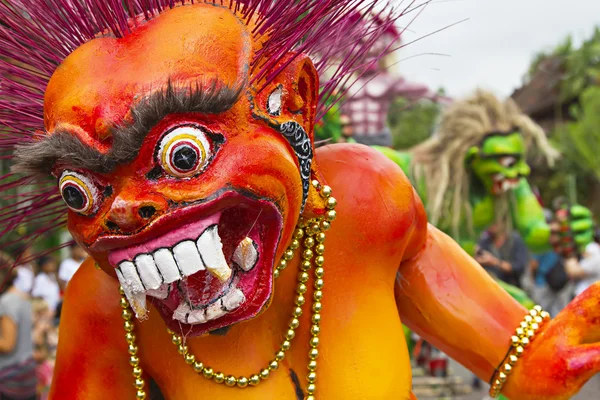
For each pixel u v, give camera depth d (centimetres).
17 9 136
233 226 122
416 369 553
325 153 148
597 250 599
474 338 153
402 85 353
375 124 349
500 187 380
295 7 128
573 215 468
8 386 367
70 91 116
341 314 141
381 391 140
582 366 146
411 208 147
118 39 121
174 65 115
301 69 129
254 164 116
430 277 154
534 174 1630
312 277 141
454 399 521
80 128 113
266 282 123
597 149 1627
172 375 139
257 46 124
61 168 117
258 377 137
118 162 112
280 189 120
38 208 143
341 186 143
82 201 116
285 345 139
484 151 378
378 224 142
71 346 143
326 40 145
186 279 122
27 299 379
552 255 643
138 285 115
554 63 1802
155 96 111
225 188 114
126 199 112
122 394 144
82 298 143
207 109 113
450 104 393
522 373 151
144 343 140
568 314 152
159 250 113
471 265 158
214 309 119
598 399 529
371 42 148
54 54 134
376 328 142
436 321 154
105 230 115
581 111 1719
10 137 136
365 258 143
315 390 141
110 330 141
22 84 136
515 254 495
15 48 135
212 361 136
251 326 138
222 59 118
